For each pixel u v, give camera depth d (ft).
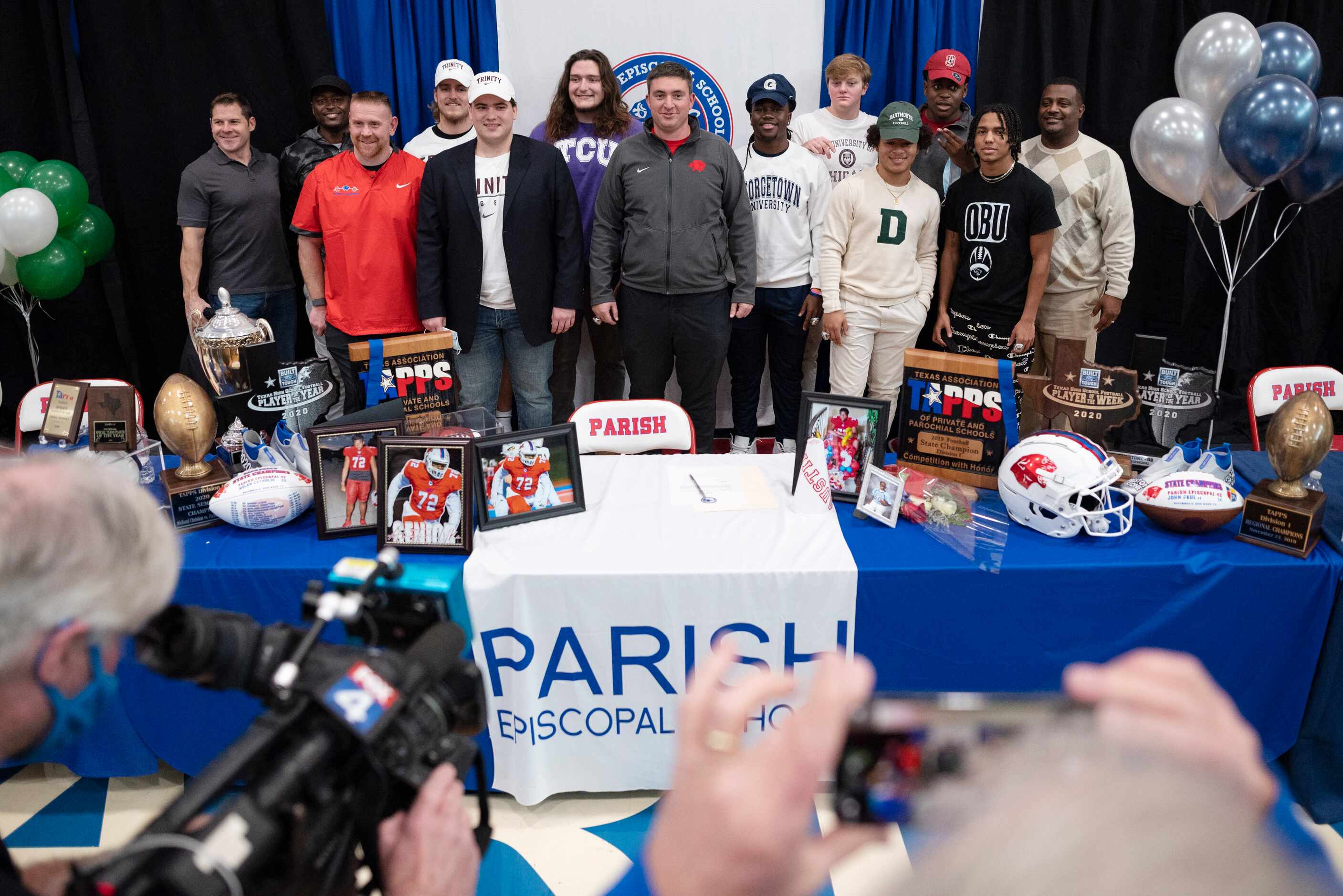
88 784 7.15
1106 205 11.34
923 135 12.17
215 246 12.17
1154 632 6.24
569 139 12.07
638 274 11.16
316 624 2.47
